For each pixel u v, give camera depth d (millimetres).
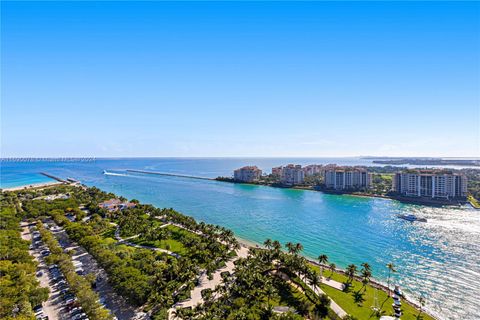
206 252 106375
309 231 156375
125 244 120375
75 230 119062
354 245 134500
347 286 89250
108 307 72875
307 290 83000
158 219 160125
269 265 95188
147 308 71562
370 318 71875
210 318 62312
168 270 85375
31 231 137750
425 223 171500
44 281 85500
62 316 67938
